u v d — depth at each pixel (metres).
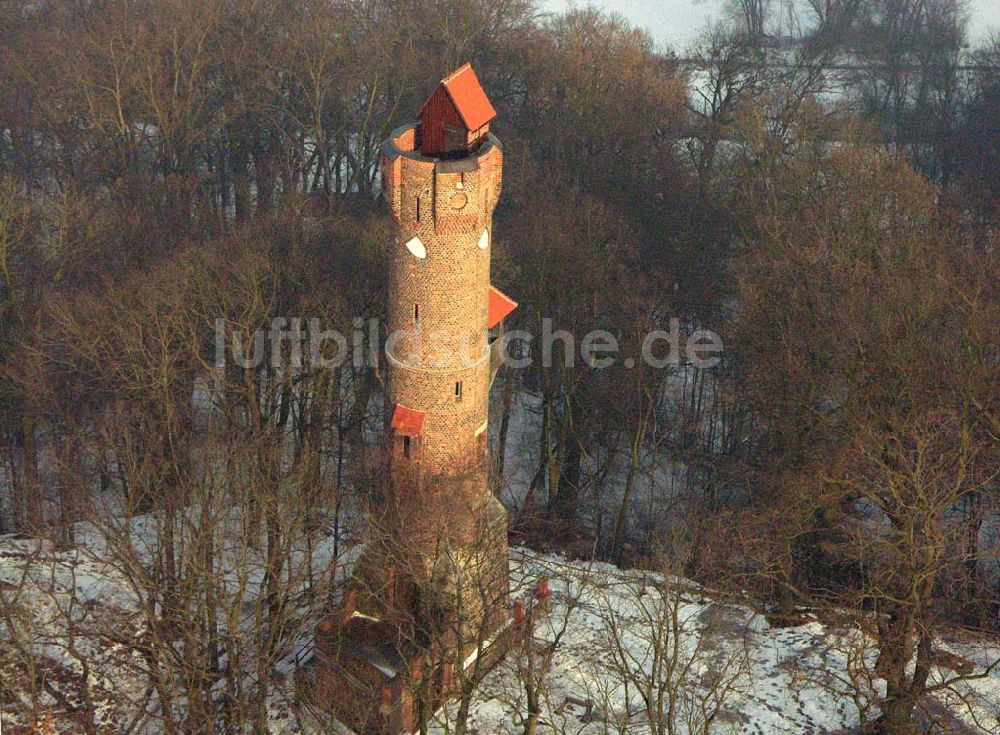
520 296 57.34
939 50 104.19
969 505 50.66
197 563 37.22
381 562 39.69
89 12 83.69
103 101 71.19
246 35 77.81
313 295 50.38
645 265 65.12
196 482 41.56
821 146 71.44
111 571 46.94
